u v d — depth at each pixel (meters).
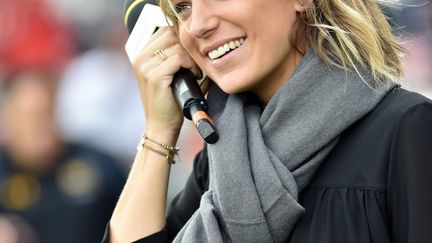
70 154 15.85
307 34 8.92
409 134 8.42
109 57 22.34
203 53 9.08
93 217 15.54
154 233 9.77
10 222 15.44
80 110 20.64
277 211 8.52
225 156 8.75
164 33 9.94
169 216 10.21
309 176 8.61
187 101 9.41
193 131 17.83
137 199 9.86
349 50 8.79
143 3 10.20
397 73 9.09
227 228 8.67
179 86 9.66
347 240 8.38
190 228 8.95
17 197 15.61
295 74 8.77
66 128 17.08
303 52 8.98
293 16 8.88
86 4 24.27
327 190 8.57
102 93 20.80
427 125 8.45
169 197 17.20
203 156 10.09
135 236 9.77
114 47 22.84
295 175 8.59
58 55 23.12
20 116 15.83
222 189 8.66
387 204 8.41
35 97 15.88
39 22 23.25
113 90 20.81
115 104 20.50
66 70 22.42
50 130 15.80
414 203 8.23
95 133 19.62
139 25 10.05
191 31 8.94
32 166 15.70
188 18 9.15
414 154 8.35
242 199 8.59
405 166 8.36
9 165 15.77
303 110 8.70
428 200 8.23
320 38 8.81
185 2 9.12
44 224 15.54
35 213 15.54
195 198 10.05
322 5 8.86
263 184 8.57
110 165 15.88
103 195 15.66
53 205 15.56
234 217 8.62
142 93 10.00
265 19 8.78
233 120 8.95
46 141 15.73
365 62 8.80
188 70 9.80
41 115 15.84
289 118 8.73
